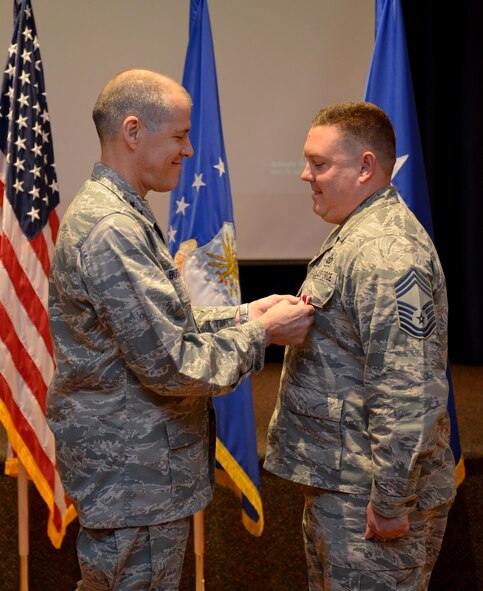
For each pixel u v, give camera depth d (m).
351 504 1.75
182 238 2.54
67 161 4.25
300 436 1.82
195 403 1.76
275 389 4.07
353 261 1.70
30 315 2.47
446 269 4.85
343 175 1.79
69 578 2.77
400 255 1.65
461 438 3.03
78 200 1.70
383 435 1.62
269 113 4.38
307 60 4.33
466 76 4.54
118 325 1.60
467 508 2.77
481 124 4.57
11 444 2.48
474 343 4.71
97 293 1.60
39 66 2.55
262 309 2.02
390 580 1.75
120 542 1.69
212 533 2.75
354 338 1.73
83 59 4.19
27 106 2.49
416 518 1.77
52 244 2.55
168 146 1.75
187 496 1.73
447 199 4.78
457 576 2.77
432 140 4.60
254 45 4.32
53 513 2.52
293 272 4.94
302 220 4.51
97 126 1.78
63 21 4.16
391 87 2.50
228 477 2.62
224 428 2.52
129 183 1.76
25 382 2.47
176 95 1.75
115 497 1.67
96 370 1.68
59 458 1.74
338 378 1.75
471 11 4.48
